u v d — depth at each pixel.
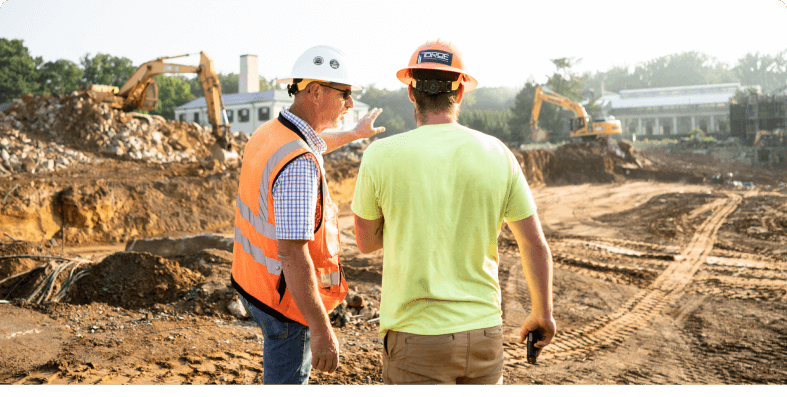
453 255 1.60
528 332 1.84
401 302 1.60
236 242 2.07
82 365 3.51
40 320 4.25
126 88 22.00
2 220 11.21
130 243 8.57
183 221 14.13
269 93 42.16
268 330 2.01
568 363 4.83
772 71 95.06
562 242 12.65
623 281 8.57
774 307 6.98
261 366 3.78
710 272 9.30
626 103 80.31
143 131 21.61
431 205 1.58
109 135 20.33
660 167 37.12
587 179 31.22
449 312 1.58
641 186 28.39
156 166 18.83
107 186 13.70
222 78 71.69
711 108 73.69
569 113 65.19
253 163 1.94
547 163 31.55
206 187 15.63
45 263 5.59
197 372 3.58
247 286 2.00
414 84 1.73
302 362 2.07
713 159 42.22
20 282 5.19
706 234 13.45
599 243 12.50
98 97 21.91
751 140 43.75
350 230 14.36
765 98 43.28
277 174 1.81
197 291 5.29
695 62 116.94
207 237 8.59
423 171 1.59
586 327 6.10
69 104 20.80
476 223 1.61
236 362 3.82
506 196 1.67
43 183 12.70
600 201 21.80
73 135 19.94
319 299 1.84
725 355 5.14
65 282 5.20
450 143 1.63
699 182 29.25
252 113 42.12
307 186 1.80
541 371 4.58
